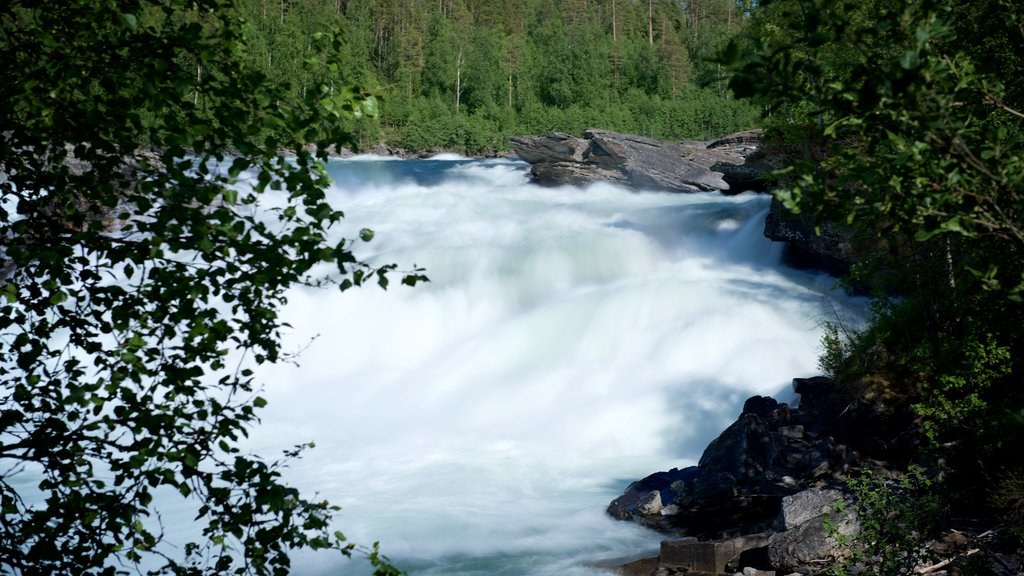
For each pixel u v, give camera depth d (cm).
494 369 2662
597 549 1555
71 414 555
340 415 2464
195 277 531
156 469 529
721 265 3444
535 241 3534
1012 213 447
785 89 425
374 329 2973
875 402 1592
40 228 582
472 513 1755
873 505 1148
